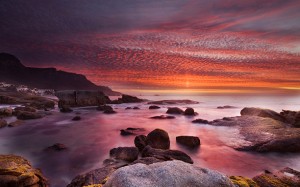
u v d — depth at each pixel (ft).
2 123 111.04
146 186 14.90
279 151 63.26
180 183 15.80
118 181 15.51
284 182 31.96
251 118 99.66
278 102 286.87
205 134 87.30
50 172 51.44
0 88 301.43
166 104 253.65
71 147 74.43
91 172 38.68
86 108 201.98
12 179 32.12
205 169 18.19
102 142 81.30
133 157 49.44
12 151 70.03
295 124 92.63
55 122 127.24
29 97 228.43
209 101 312.29
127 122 127.95
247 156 61.21
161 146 61.46
